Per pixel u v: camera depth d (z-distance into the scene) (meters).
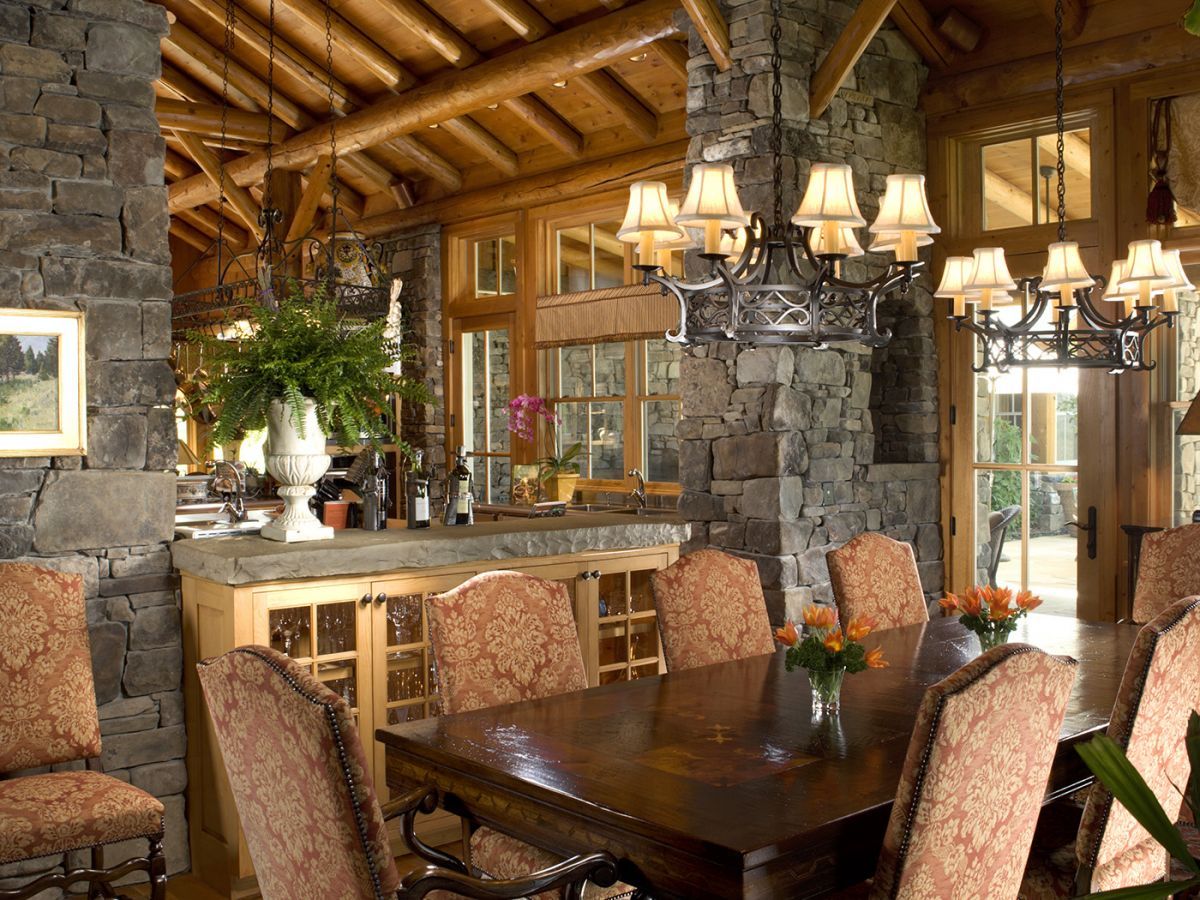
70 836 2.93
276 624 3.54
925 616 4.11
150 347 3.83
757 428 5.19
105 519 3.72
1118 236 5.25
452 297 8.73
